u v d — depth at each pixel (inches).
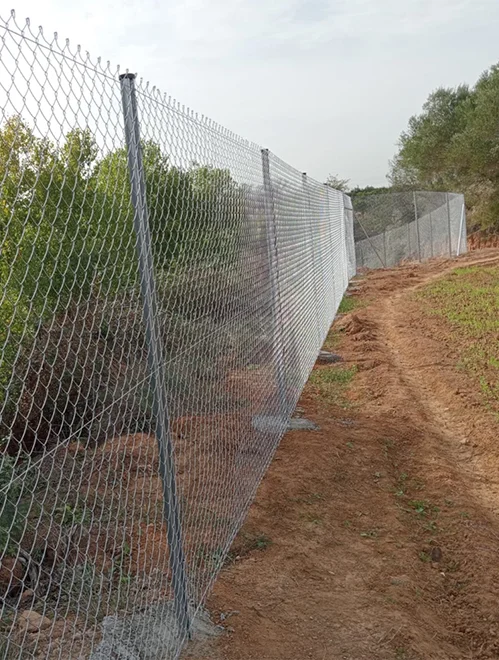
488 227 1347.2
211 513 144.8
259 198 197.2
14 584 113.0
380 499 194.9
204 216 136.1
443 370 353.7
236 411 169.9
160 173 107.6
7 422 110.5
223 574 142.4
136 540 133.2
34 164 71.3
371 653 123.0
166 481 106.3
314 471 202.4
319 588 143.4
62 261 85.4
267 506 176.2
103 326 104.4
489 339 423.8
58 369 109.6
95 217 89.7
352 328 468.8
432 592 152.3
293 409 258.5
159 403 103.9
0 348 86.5
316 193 382.3
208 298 142.2
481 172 1326.3
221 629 121.2
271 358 212.2
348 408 286.2
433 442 251.9
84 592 115.3
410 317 529.7
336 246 563.8
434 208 1047.0
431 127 1482.5
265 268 204.4
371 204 1093.8
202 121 133.2
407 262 1043.3
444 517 188.5
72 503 136.5
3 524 115.0
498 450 243.1
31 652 97.0
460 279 743.7
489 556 168.2
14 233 74.5
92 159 83.7
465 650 134.2
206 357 144.7
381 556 161.5
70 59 74.7
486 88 1331.2
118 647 101.7
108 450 162.7
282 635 124.2
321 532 168.4
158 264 108.7
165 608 115.0
